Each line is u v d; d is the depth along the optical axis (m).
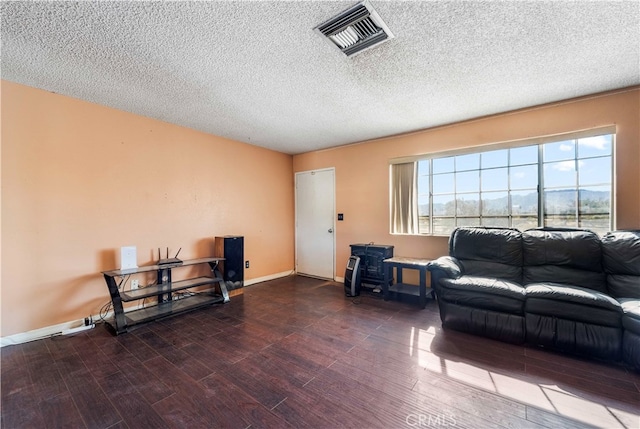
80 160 2.81
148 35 1.82
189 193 3.72
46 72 2.29
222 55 2.05
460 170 3.60
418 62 2.17
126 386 1.82
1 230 2.39
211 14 1.62
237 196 4.34
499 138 3.27
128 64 2.17
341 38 1.87
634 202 2.60
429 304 3.50
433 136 3.75
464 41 1.91
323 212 4.93
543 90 2.66
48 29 1.74
